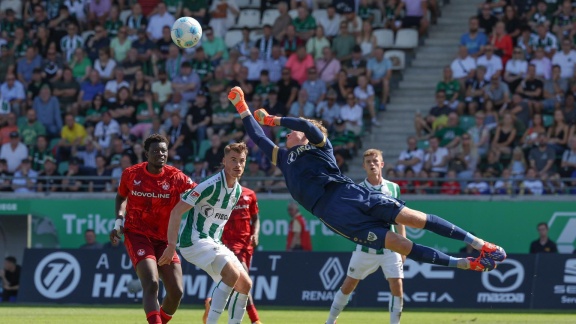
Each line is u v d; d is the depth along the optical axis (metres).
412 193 39.03
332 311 22.88
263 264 34.25
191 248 18.83
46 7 49.72
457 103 40.84
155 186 18.48
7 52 47.41
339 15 45.66
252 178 37.62
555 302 32.91
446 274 33.41
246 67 43.56
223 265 18.58
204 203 18.64
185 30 20.78
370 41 44.72
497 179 35.81
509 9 43.22
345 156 41.00
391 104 44.34
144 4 48.25
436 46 46.25
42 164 42.84
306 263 33.97
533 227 36.19
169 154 41.53
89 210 38.78
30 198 39.16
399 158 39.72
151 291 17.78
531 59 42.25
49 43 47.53
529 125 39.97
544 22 42.72
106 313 30.02
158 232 18.75
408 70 45.62
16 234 38.69
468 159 38.94
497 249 16.45
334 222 17.09
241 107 18.52
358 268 22.33
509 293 33.12
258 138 18.25
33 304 34.66
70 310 31.53
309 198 17.34
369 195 17.08
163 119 43.25
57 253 35.12
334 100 42.09
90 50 46.97
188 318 28.00
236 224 23.80
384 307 33.38
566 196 36.47
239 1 48.31
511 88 41.38
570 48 41.62
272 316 29.61
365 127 43.16
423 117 42.78
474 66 41.94
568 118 39.44
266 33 44.81
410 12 46.19
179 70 44.88
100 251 34.88
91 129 43.31
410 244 16.61
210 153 40.50
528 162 38.66
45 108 44.34
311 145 17.70
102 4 48.81
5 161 42.56
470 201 36.66
